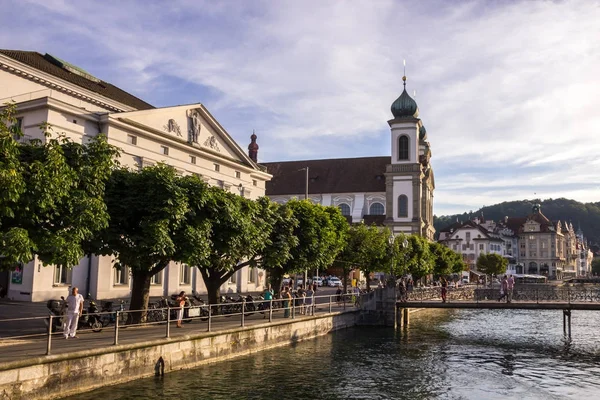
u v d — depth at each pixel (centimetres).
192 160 5331
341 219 4981
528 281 14550
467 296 5062
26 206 1958
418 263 7100
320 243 4041
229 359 2762
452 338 4181
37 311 3281
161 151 4894
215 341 2662
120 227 2577
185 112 5209
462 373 2811
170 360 2369
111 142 4341
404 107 9931
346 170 10956
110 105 5109
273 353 3041
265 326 3097
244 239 3014
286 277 7188
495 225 17800
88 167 2252
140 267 2578
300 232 3981
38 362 1775
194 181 2803
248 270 6531
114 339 2203
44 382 1803
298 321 3484
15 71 4284
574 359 3322
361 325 4647
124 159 4469
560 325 5406
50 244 2034
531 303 4412
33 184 1950
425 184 10531
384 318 4656
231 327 2838
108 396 1947
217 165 5766
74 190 2175
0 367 1653
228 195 3083
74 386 1919
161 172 2678
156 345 2289
